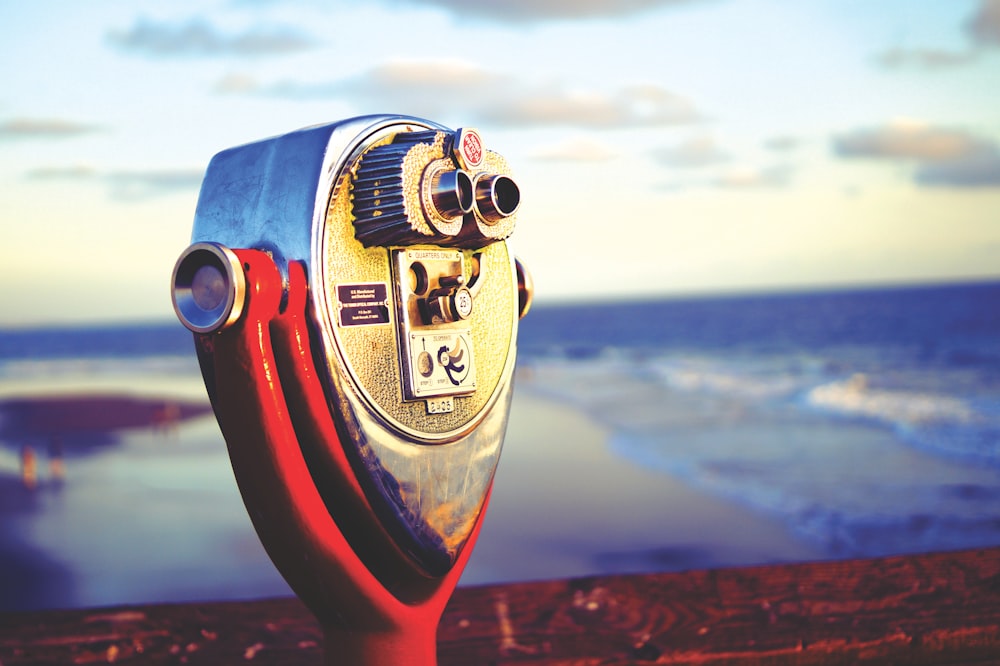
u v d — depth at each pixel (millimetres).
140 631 1611
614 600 1678
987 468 20453
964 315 67500
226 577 16516
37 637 1595
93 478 27562
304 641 1587
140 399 49594
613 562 15672
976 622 1562
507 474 22656
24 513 23172
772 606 1639
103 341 111375
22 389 59375
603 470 22500
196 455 30828
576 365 51875
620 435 27094
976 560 1805
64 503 24125
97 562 18078
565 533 17484
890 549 15172
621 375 45031
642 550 16141
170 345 100875
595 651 1515
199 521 20969
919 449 22766
